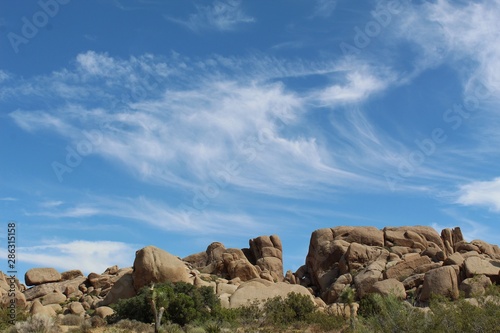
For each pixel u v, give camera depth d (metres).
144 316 43.44
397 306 21.06
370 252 60.94
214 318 42.03
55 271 63.97
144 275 54.28
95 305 54.81
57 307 53.41
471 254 55.72
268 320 43.59
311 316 43.72
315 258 64.94
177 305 42.41
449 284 47.38
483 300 20.81
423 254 58.69
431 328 19.98
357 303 47.31
